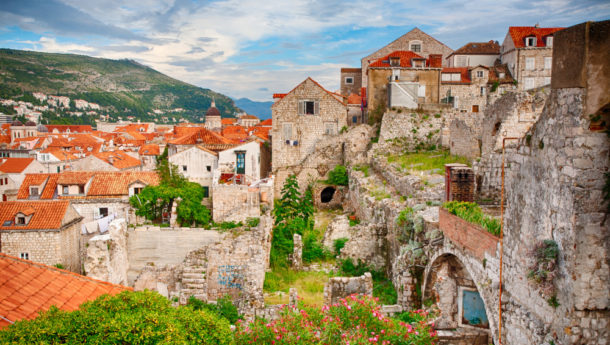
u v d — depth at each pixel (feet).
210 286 111.24
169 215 136.77
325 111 183.93
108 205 148.77
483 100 193.16
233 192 128.67
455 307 65.72
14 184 209.56
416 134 164.25
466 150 120.47
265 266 114.21
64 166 258.98
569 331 32.01
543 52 190.60
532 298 37.29
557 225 33.60
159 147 273.54
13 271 51.88
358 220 133.08
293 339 48.52
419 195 92.99
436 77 183.21
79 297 53.42
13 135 446.60
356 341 46.88
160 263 122.72
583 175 31.35
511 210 41.55
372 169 155.84
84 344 36.01
